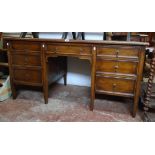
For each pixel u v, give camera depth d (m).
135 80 1.93
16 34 2.78
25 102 2.42
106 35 2.47
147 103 1.97
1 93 2.41
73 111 2.20
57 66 2.60
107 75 2.01
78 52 2.01
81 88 2.92
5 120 2.00
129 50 1.86
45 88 2.30
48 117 2.07
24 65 2.28
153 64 1.85
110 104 2.38
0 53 2.78
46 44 2.10
